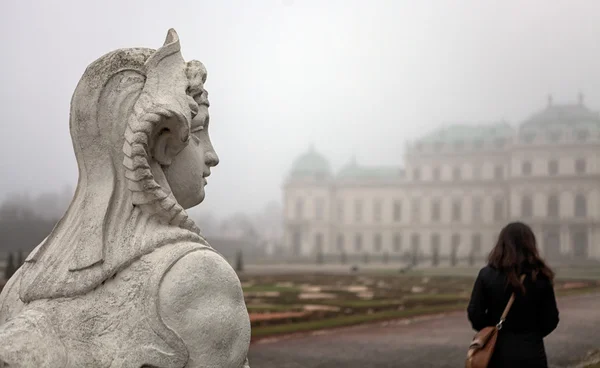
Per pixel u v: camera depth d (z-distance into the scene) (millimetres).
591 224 88438
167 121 2379
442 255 95562
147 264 2266
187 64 2639
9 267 23156
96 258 2262
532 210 91812
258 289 22422
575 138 91062
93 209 2361
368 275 35750
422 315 14516
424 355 8977
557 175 90812
